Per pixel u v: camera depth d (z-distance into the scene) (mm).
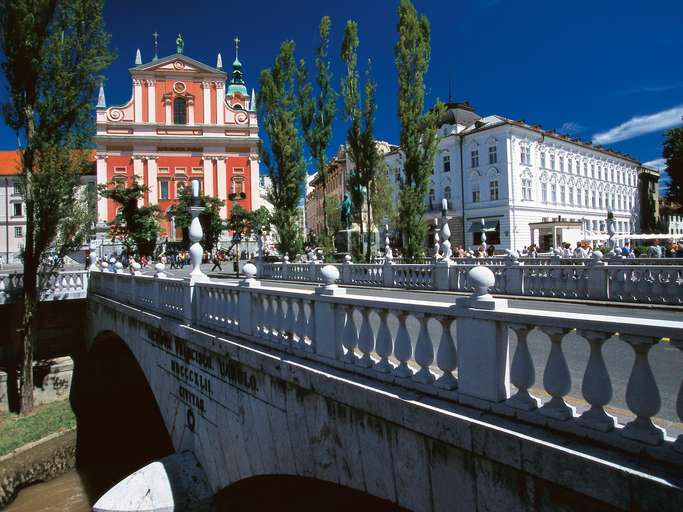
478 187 49281
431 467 3727
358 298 4668
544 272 13508
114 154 54312
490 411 3549
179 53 56562
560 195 52938
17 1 15305
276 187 28250
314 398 5105
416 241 21500
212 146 56281
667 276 10977
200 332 7895
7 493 13680
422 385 4094
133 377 20953
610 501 2631
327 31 26125
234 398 6969
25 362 17531
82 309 22141
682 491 2344
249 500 8000
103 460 16203
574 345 7340
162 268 11484
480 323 3625
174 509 7852
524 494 3094
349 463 4609
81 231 18062
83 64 16266
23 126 16250
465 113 53781
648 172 71312
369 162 23312
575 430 3090
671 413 4227
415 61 21375
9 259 60531
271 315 6293
